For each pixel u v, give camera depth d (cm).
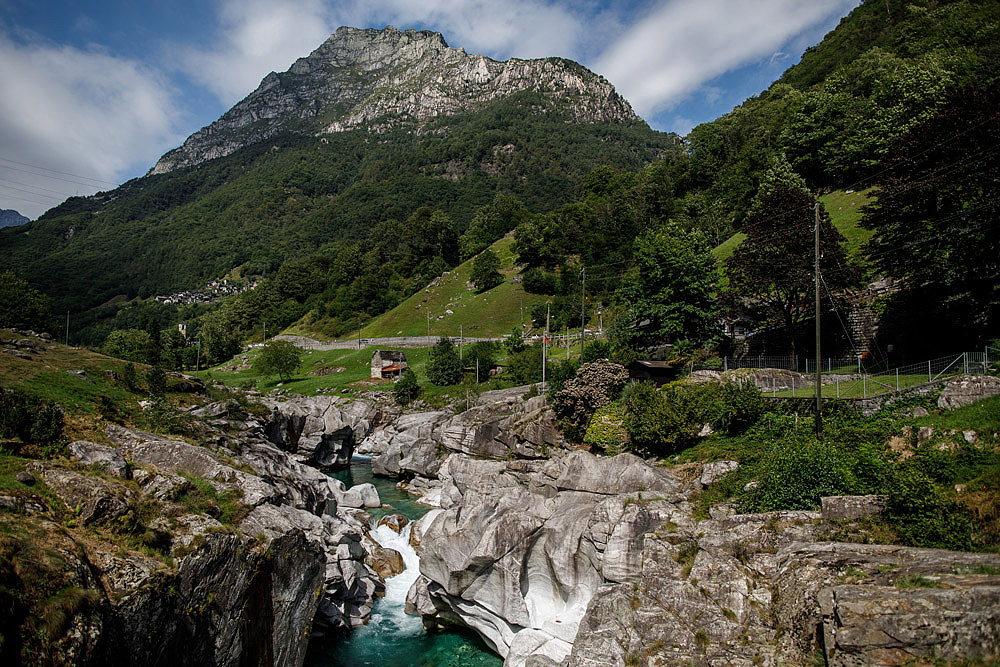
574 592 2648
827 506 2088
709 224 9581
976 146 3556
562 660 2300
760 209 5344
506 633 2695
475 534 2820
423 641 2869
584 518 2744
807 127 8481
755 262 4862
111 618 1725
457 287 15662
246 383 11000
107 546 1941
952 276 3628
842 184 7781
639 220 12450
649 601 2117
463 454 4969
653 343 6034
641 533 2478
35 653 1480
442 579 2878
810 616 1658
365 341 13538
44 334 4788
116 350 10631
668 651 1909
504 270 15688
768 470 2525
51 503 2003
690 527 2414
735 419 3466
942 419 2541
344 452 6800
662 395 3778
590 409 4219
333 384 10200
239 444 3788
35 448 2398
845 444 2675
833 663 1419
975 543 1741
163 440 2992
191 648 2052
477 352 9619
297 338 15875
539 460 4209
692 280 5669
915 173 3909
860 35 12444
